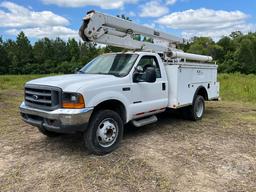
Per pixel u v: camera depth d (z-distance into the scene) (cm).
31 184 402
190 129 704
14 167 461
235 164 473
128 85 559
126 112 556
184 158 498
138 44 718
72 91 469
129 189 386
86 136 498
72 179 416
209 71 852
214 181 410
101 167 458
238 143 588
